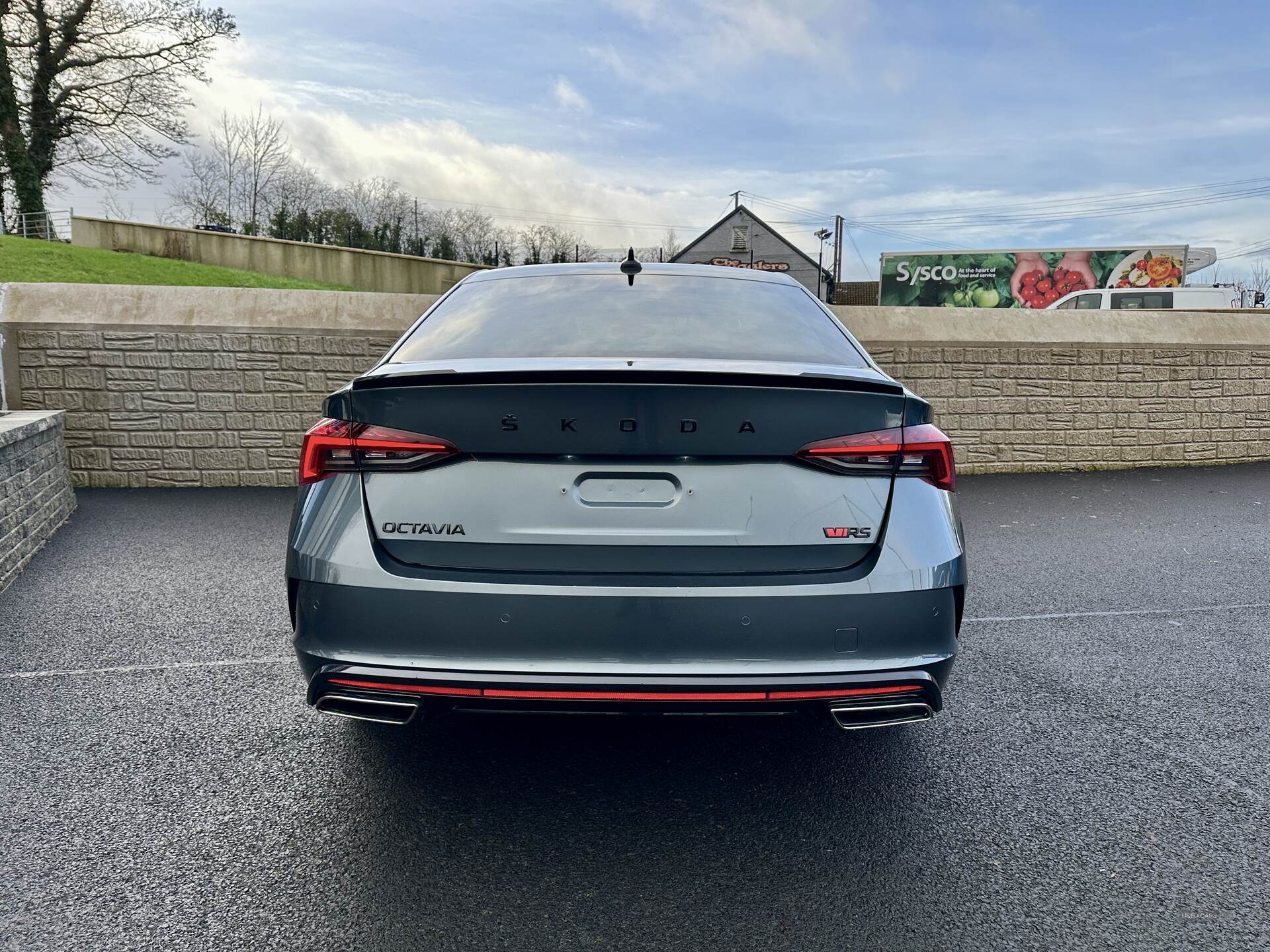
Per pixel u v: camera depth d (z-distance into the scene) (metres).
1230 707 2.79
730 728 2.63
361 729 2.57
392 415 1.85
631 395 1.80
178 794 2.17
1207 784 2.29
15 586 4.01
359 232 49.66
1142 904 1.77
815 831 2.04
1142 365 7.62
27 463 4.46
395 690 1.79
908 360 7.27
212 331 6.45
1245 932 1.68
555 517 1.82
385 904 1.73
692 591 1.79
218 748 2.43
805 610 1.80
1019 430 7.51
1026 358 7.43
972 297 25.44
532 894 1.77
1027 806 2.17
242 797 2.16
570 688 1.76
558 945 1.61
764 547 1.84
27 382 6.28
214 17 28.61
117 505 5.87
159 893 1.75
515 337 2.33
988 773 2.34
